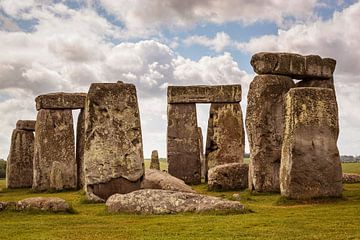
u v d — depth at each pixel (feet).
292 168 65.72
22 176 133.28
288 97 67.51
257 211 59.11
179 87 124.98
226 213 56.39
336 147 66.74
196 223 50.60
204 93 124.77
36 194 107.14
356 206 60.49
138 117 82.99
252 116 86.48
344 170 150.61
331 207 60.49
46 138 115.85
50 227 51.21
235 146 124.06
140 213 58.54
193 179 123.44
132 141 81.92
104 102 81.71
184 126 124.88
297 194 65.72
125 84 83.25
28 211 60.59
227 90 124.47
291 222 50.78
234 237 44.21
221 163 123.65
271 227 48.37
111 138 81.00
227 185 93.04
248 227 48.49
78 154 117.91
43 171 114.83
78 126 119.44
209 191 93.25
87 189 79.00
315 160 65.82
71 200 83.61
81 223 53.42
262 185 84.53
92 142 80.38
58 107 116.78
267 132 85.61
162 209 58.03
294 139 65.72
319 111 66.49
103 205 73.26
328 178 66.03
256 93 86.53
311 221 51.31
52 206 61.46
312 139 66.03
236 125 124.47
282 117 85.87
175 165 123.65
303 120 66.03
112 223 52.90
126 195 61.31
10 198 97.09
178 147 124.26
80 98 118.01
